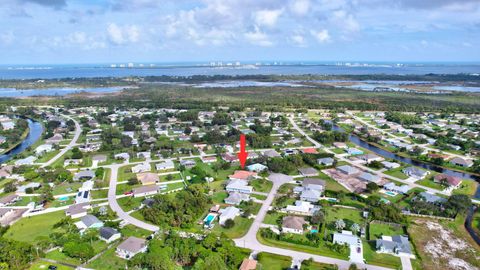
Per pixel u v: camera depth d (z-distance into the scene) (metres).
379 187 171.50
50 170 191.62
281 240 122.75
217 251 110.19
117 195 162.62
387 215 138.12
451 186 173.12
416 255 115.00
